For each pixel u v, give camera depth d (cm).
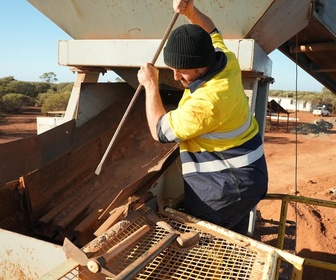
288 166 1494
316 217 732
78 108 369
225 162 247
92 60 358
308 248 613
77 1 343
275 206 772
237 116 236
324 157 1739
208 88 220
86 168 364
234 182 246
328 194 1003
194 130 222
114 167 358
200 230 242
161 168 304
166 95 421
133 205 266
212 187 250
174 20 246
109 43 349
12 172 315
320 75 652
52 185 329
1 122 2820
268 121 3167
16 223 308
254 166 250
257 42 318
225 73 228
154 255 201
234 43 296
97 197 318
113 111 407
